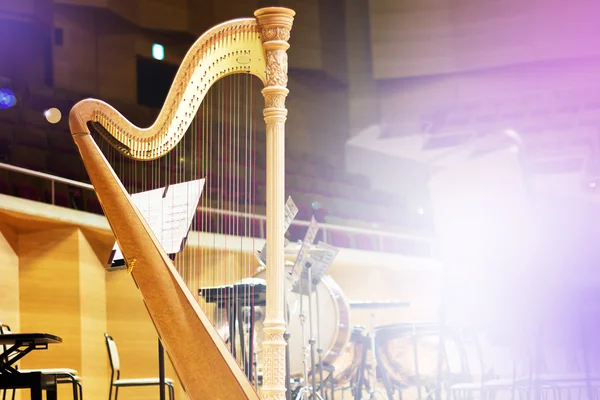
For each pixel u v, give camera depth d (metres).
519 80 11.56
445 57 11.67
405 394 7.23
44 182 7.53
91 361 6.21
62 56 8.29
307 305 5.74
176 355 3.10
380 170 12.02
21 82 7.76
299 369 5.68
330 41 11.47
